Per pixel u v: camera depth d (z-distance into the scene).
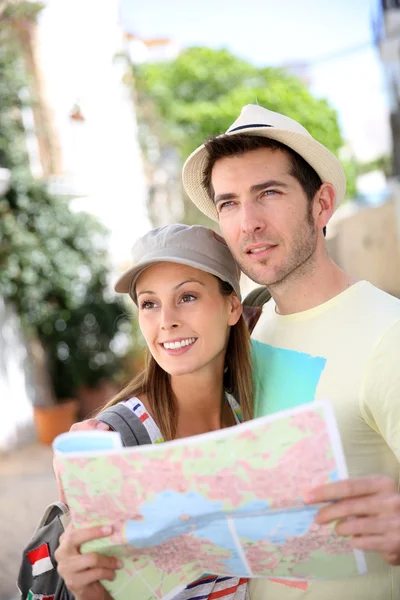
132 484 1.21
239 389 1.70
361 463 1.40
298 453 1.15
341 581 1.42
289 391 1.54
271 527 1.22
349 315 1.48
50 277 7.16
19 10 6.63
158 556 1.34
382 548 1.17
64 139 7.90
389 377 1.34
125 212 8.70
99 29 8.50
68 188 7.81
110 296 7.79
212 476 1.18
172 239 1.57
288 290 1.58
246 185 1.52
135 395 1.63
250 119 1.56
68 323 7.45
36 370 7.37
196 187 1.82
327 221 1.62
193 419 1.68
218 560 1.32
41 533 1.48
